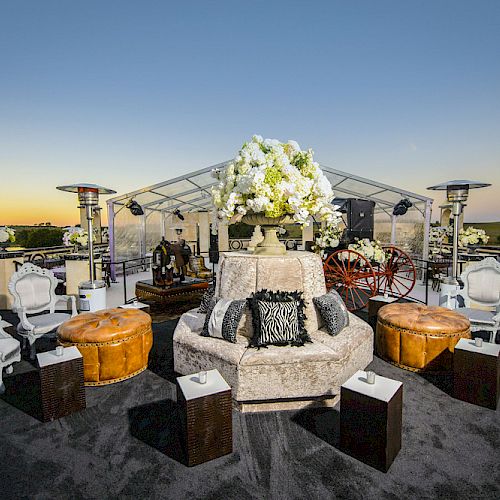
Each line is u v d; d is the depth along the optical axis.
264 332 3.09
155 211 13.32
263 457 2.28
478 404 2.96
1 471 2.16
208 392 2.24
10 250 7.23
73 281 7.35
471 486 2.01
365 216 8.26
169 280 6.72
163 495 1.95
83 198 5.30
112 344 3.34
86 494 1.96
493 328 4.09
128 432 2.59
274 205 3.47
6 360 3.35
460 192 5.16
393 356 3.80
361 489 1.99
